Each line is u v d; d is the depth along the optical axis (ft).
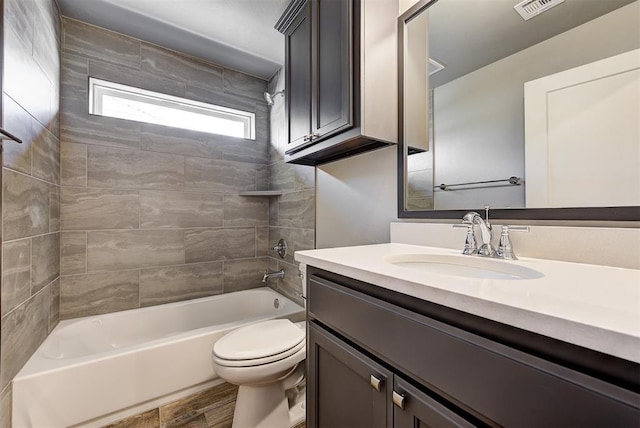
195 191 7.21
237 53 7.13
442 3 3.73
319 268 2.90
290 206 7.14
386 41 4.00
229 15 5.79
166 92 6.86
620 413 1.07
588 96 2.52
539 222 2.83
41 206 4.63
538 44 2.87
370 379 2.18
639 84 2.26
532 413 1.31
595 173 2.46
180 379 4.85
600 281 1.85
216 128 7.88
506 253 2.78
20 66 3.82
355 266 2.38
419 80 3.93
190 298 7.11
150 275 6.61
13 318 3.66
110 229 6.17
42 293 4.71
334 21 4.01
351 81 3.70
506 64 3.12
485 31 3.32
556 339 1.27
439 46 3.75
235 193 7.81
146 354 4.56
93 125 6.00
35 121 4.37
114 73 6.25
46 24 4.83
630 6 2.31
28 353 4.11
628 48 2.32
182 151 7.04
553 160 2.73
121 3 5.43
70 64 5.77
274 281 7.90
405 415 1.90
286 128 5.18
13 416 3.60
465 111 3.47
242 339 4.35
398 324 1.98
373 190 4.67
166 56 6.89
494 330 1.49
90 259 5.97
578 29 2.60
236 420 4.01
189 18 5.88
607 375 1.13
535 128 2.86
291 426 4.30
